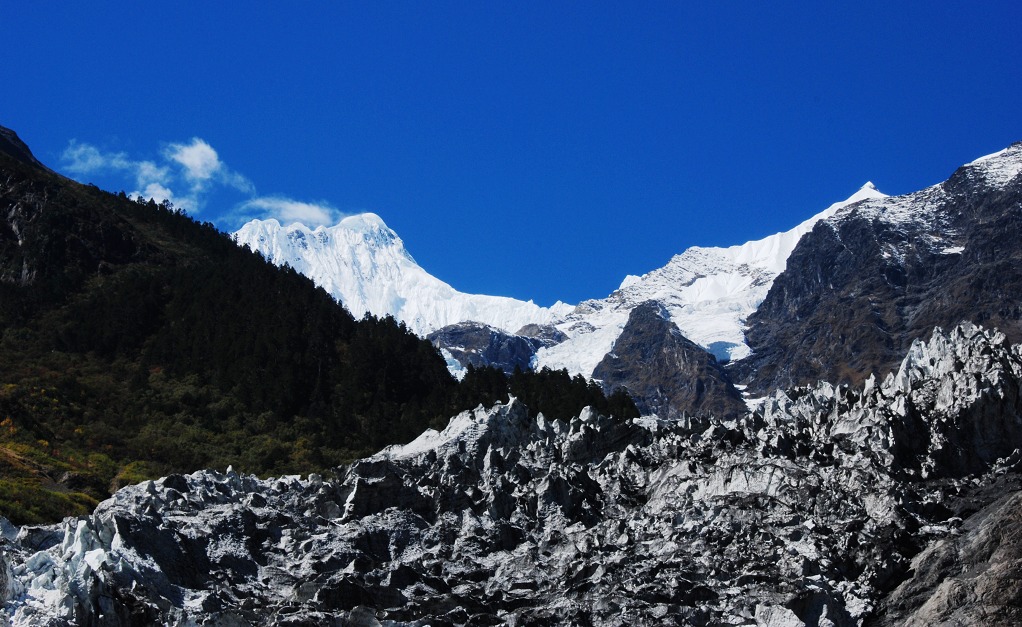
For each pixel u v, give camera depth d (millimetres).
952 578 71562
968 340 95812
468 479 86875
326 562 73062
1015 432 87562
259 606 67688
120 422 163625
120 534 68312
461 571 75062
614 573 73250
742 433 92250
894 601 72312
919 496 81500
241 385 176875
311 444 161625
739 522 78625
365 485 81250
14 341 192125
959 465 86000
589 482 88500
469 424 97375
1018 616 66875
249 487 85812
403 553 77125
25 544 69250
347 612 66500
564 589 72500
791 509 80125
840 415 92000
